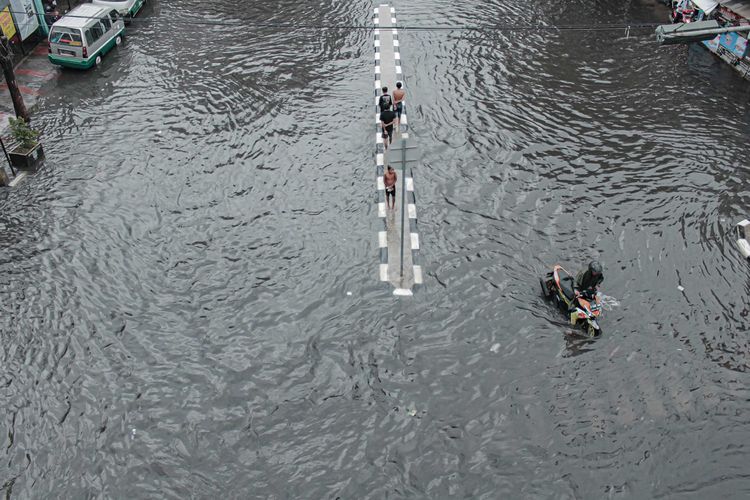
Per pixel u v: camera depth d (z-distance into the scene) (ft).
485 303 61.26
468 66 101.81
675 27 59.36
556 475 47.52
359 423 51.31
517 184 76.64
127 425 51.24
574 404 52.29
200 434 50.67
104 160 81.00
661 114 90.22
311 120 88.74
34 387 53.93
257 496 46.73
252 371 55.42
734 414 51.16
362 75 99.50
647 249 67.15
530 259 66.28
